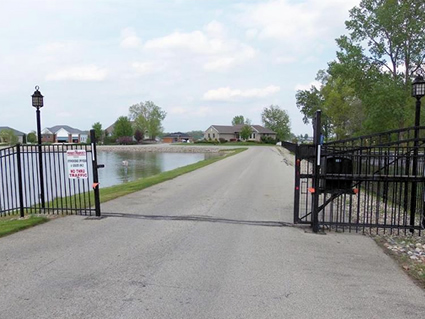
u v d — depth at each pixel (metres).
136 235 5.80
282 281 4.00
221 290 3.74
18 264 4.46
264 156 32.41
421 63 18.44
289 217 7.30
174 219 6.96
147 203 8.75
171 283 3.90
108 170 27.06
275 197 9.80
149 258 4.70
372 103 18.66
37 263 4.50
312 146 6.48
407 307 3.39
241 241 5.54
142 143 94.12
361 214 7.98
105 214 7.41
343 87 37.00
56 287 3.78
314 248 5.23
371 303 3.47
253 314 3.23
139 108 102.38
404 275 4.22
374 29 18.52
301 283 3.95
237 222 6.77
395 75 18.77
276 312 3.27
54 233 5.93
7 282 3.90
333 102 38.12
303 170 14.52
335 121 39.12
